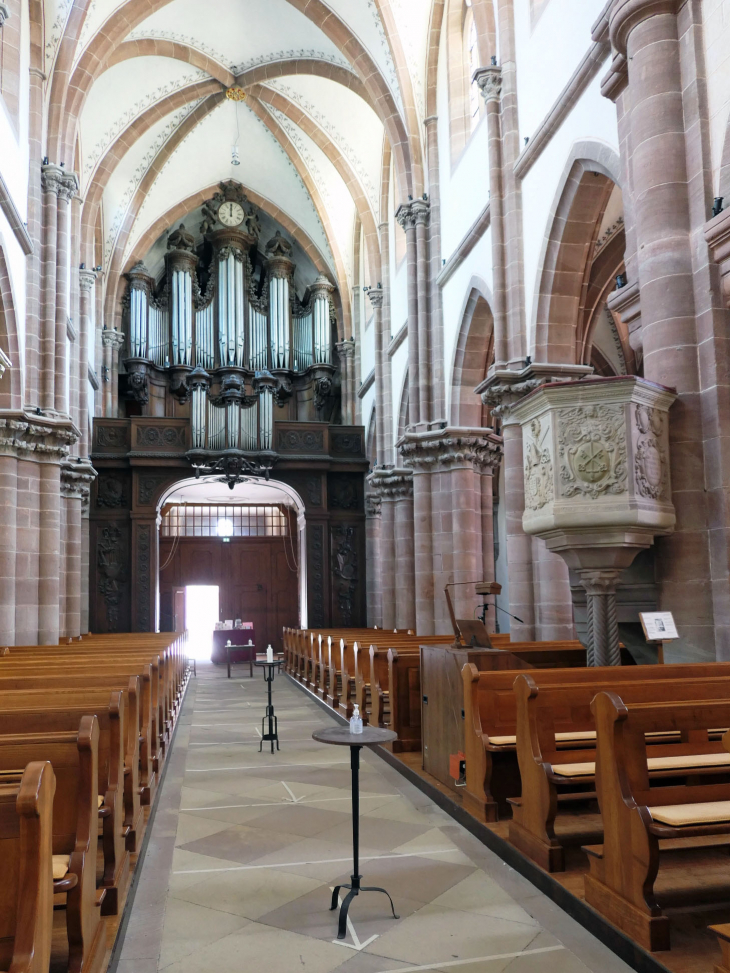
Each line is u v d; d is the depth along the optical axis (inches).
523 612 524.4
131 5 729.6
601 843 220.5
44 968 124.0
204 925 188.4
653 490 291.3
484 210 603.8
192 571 1243.8
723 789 175.6
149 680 299.7
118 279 1100.5
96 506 1036.5
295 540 1269.7
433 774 317.1
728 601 283.4
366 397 1098.1
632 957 161.5
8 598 621.0
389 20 737.6
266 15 871.7
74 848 156.6
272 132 1049.5
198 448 1047.6
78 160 896.9
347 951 173.3
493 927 182.9
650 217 315.9
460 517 719.7
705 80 309.6
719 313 295.0
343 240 1142.3
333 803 300.2
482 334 697.0
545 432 306.5
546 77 512.1
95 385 1028.5
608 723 175.3
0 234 566.9
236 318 1140.5
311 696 659.4
